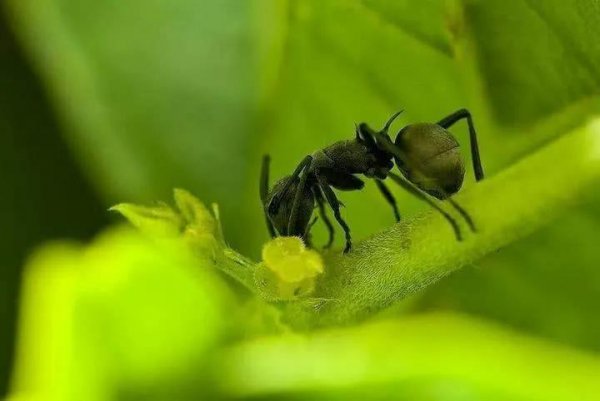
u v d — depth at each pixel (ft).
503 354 0.28
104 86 0.33
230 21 0.33
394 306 0.32
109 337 0.28
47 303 0.28
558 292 0.32
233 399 0.28
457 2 0.31
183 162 0.33
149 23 0.33
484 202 0.30
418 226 0.30
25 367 0.28
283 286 0.29
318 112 0.33
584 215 0.32
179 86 0.33
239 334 0.28
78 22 0.33
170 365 0.28
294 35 0.33
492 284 0.32
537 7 0.31
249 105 0.33
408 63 0.32
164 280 0.28
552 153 0.30
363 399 0.28
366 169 0.33
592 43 0.31
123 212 0.29
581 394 0.28
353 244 0.30
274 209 0.33
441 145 0.32
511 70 0.31
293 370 0.28
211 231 0.29
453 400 0.28
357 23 0.32
